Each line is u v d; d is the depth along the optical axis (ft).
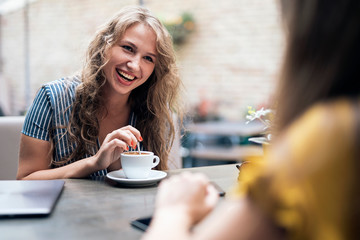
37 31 17.40
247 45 17.42
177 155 6.31
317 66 1.51
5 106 15.16
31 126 4.90
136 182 3.80
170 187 1.92
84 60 5.41
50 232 2.51
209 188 2.02
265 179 1.43
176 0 18.88
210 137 12.28
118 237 2.43
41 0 17.39
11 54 16.90
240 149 10.86
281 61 1.66
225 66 17.99
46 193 3.32
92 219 2.78
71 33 17.56
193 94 18.74
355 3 1.44
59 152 5.05
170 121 5.57
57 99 5.06
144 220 2.77
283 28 1.67
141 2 15.57
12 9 16.98
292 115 1.57
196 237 1.55
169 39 5.24
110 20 5.15
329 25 1.48
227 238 1.45
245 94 17.52
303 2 1.55
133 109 5.53
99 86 5.12
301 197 1.36
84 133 5.04
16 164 5.74
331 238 1.35
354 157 1.33
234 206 1.52
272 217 1.40
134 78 5.04
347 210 1.34
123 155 3.97
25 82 16.94
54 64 17.47
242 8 17.43
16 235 2.45
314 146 1.37
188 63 18.84
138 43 4.93
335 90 1.48
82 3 17.48
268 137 3.64
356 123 1.35
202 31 18.44
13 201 3.04
